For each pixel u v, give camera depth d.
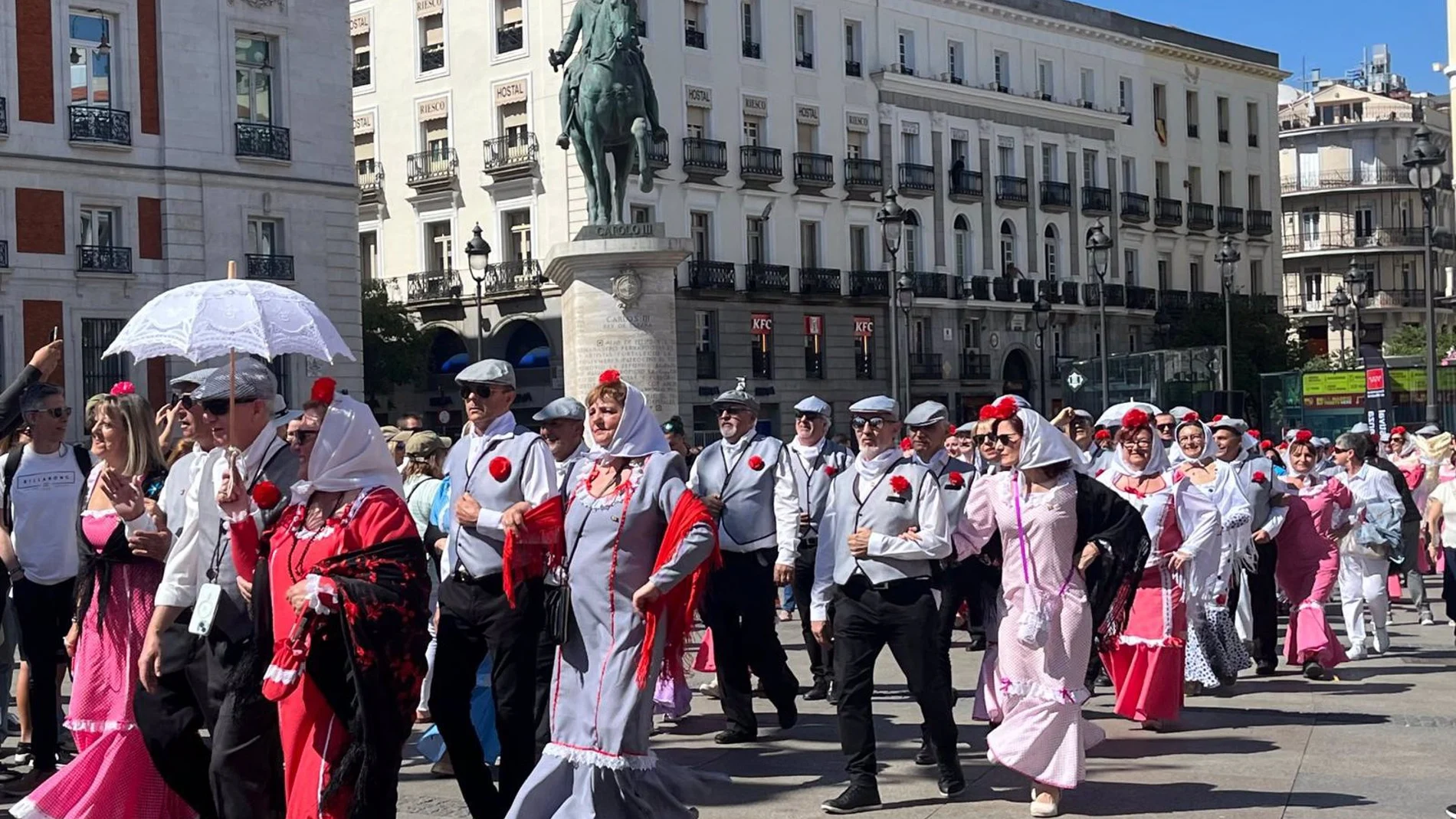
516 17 52.41
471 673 8.02
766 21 55.66
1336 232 93.12
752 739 10.88
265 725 6.84
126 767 7.64
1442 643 16.27
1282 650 15.82
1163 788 9.11
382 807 6.50
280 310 7.35
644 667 7.18
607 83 22.11
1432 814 8.33
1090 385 42.22
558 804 7.20
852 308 58.03
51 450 9.52
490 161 52.44
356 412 6.75
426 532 10.54
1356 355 56.78
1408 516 18.12
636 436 7.62
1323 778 9.31
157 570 7.99
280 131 40.56
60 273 36.94
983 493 8.76
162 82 38.53
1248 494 13.31
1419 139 30.17
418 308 54.78
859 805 8.60
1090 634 8.57
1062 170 66.94
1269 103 79.62
